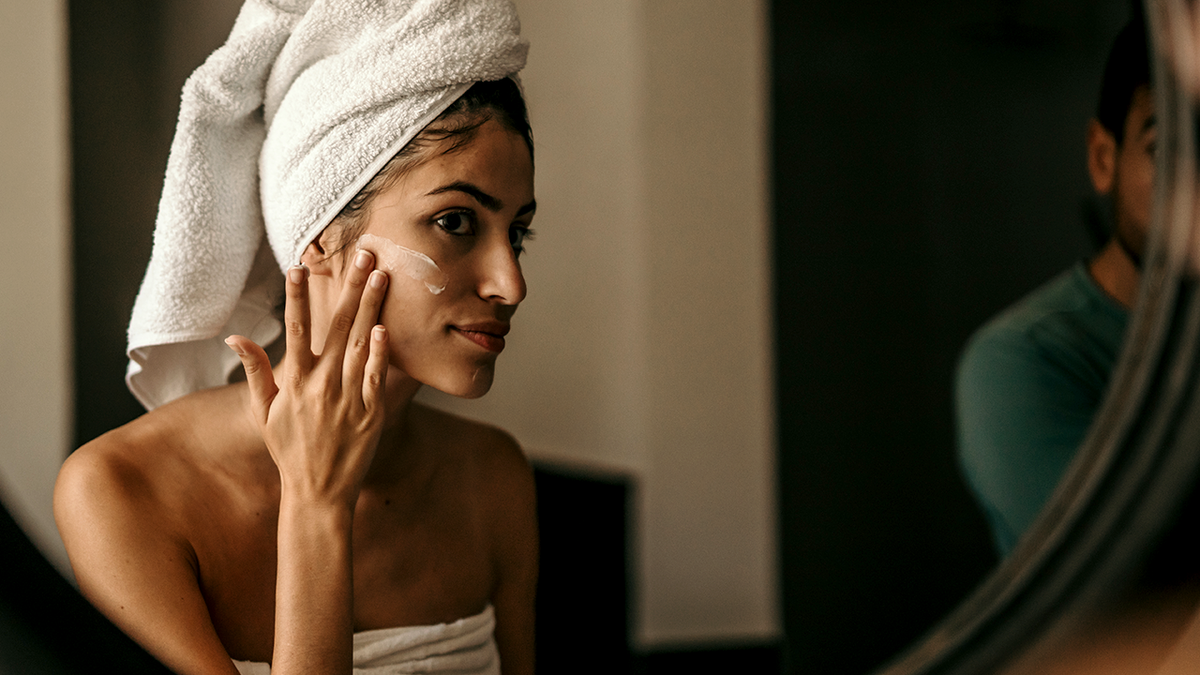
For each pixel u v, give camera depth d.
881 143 1.28
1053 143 1.29
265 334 0.47
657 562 1.24
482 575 0.50
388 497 0.46
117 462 0.39
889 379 1.29
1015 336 0.75
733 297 1.26
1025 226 1.30
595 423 1.23
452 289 0.37
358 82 0.36
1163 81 0.46
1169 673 0.40
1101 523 0.41
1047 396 0.72
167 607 0.36
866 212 1.28
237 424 0.42
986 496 0.76
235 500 0.41
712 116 1.24
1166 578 0.38
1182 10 0.45
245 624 0.40
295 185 0.38
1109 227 1.25
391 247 0.36
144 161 0.93
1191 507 0.37
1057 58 1.28
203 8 0.91
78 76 0.92
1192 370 0.40
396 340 0.37
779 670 1.26
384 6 0.36
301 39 0.37
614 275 1.24
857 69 1.27
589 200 1.23
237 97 0.39
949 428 1.29
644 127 1.23
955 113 1.29
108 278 0.95
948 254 1.29
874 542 1.28
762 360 1.27
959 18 1.27
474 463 0.52
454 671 0.45
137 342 0.42
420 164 0.36
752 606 1.26
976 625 0.45
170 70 0.92
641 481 1.24
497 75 0.37
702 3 1.22
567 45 1.21
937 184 1.29
